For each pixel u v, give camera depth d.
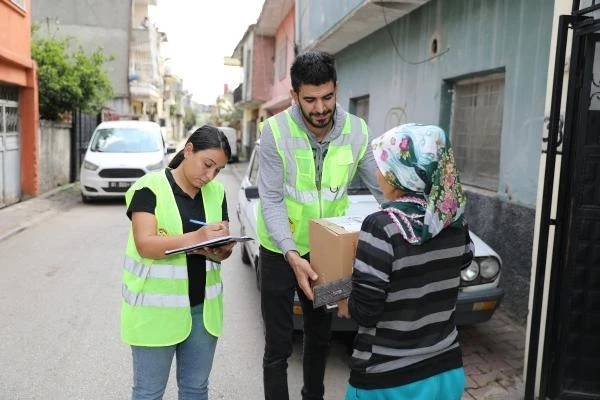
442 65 7.16
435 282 1.92
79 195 13.27
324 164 2.78
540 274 3.12
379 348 1.90
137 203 2.35
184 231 2.41
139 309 2.38
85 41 25.09
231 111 48.59
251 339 4.60
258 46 25.09
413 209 1.88
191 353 2.54
